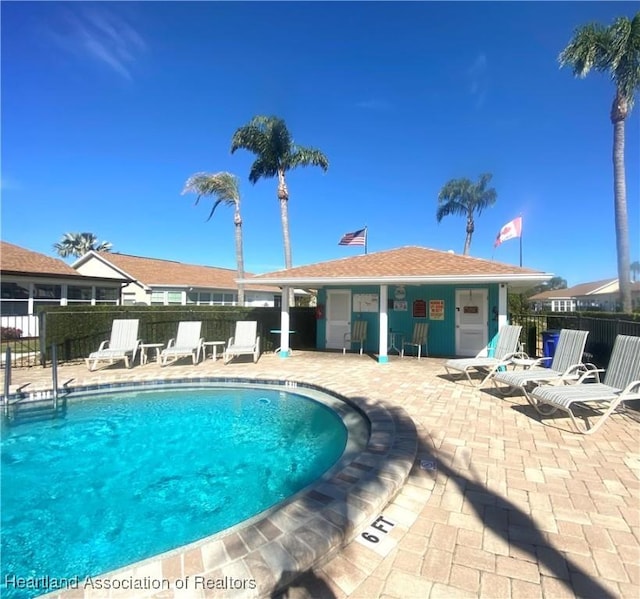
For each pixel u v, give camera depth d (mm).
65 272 19672
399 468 3770
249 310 14602
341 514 2887
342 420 6449
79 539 3480
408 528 2953
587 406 6469
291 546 2479
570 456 4344
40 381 8789
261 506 4055
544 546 2709
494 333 12586
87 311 12000
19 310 17812
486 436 5051
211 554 2402
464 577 2400
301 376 9289
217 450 5652
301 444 5867
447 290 13234
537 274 9570
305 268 13234
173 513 3926
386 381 8742
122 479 4730
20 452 5633
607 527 2938
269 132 21422
